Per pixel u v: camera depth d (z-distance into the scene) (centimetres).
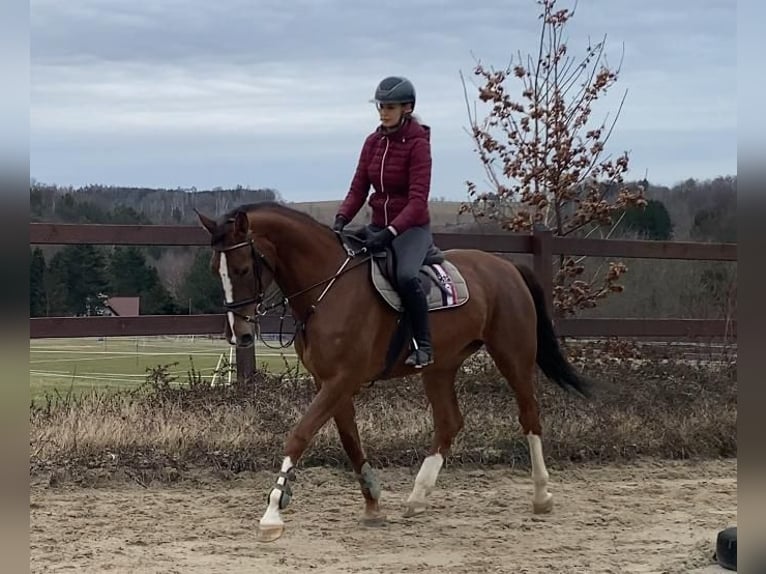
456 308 627
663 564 516
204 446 761
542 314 709
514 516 644
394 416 840
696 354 1036
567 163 1119
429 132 604
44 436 755
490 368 938
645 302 1308
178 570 496
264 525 508
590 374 942
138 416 796
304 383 871
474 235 930
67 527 588
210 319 846
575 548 556
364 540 574
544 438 832
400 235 599
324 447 780
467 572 502
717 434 880
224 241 534
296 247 566
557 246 953
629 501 691
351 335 563
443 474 771
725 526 612
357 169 624
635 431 871
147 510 636
